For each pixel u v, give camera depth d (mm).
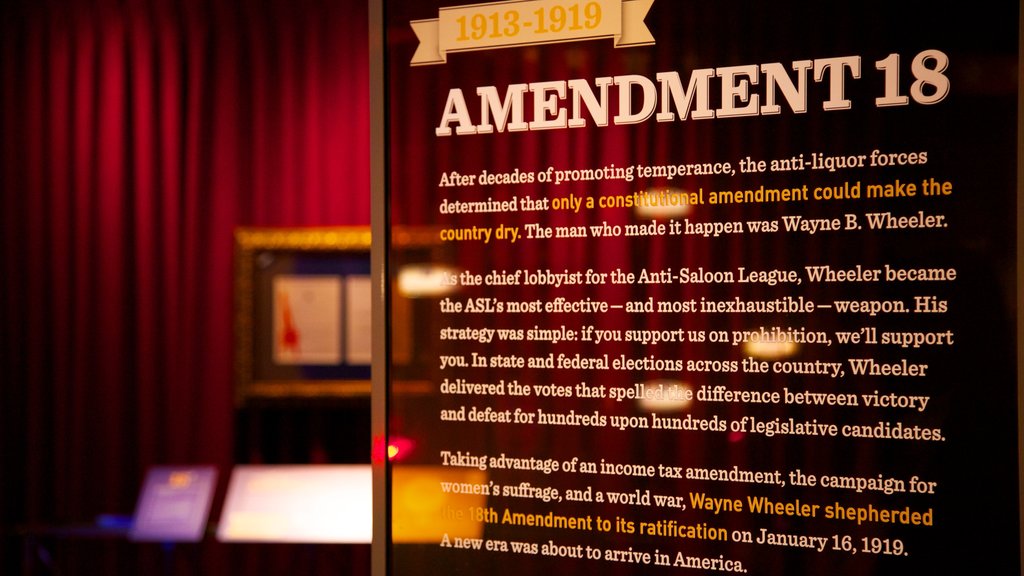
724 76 1198
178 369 2848
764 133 1184
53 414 2904
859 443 1148
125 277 2879
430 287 1327
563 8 1266
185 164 2861
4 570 2881
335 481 2570
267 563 2891
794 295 1176
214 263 2840
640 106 1236
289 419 2857
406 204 1331
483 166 1307
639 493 1250
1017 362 1071
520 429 1298
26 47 2895
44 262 2895
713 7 1203
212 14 2848
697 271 1222
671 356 1236
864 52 1137
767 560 1192
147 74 2855
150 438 2852
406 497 1326
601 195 1262
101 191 2867
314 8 2799
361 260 2775
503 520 1302
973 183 1095
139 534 2531
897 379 1130
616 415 1261
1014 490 1080
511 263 1300
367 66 2775
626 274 1254
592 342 1270
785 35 1172
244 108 2844
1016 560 1079
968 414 1101
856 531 1149
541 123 1278
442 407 1324
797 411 1177
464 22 1303
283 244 2760
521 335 1298
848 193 1148
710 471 1219
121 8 2865
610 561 1261
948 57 1102
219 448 2844
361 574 2861
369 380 2770
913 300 1123
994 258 1087
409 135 1330
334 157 2793
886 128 1130
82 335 2863
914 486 1123
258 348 2785
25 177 2896
